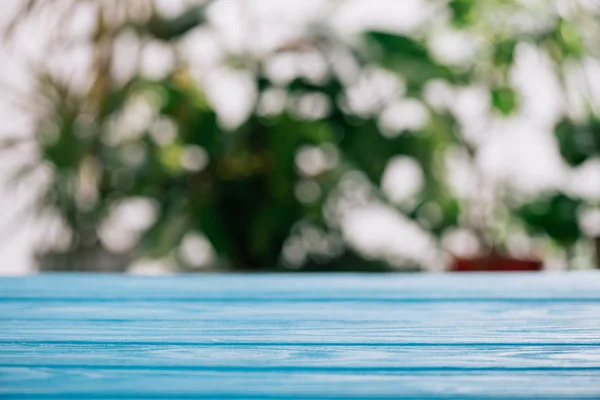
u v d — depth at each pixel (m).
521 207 2.96
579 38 3.04
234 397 0.67
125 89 2.96
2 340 0.91
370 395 0.67
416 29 3.22
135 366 0.77
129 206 3.13
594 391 0.67
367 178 2.99
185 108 3.01
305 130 2.97
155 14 2.98
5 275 1.60
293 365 0.77
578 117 3.01
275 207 3.01
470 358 0.80
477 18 3.11
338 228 3.06
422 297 1.27
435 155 3.00
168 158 3.00
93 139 2.94
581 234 2.89
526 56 3.13
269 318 1.07
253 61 3.13
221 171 3.05
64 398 0.67
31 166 2.93
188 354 0.83
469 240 3.03
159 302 1.24
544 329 0.97
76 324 1.03
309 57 3.12
